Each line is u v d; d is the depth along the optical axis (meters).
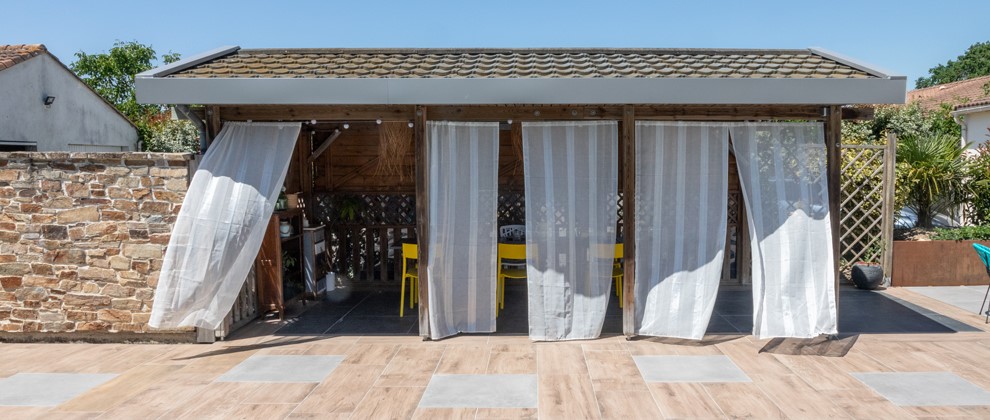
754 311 5.77
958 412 4.11
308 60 6.17
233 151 5.71
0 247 5.84
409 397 4.50
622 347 5.61
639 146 5.69
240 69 5.71
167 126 17.27
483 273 5.98
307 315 6.98
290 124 5.72
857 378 4.76
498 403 4.36
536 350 5.55
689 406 4.27
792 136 5.66
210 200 5.59
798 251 5.67
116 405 4.40
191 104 5.21
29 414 4.26
